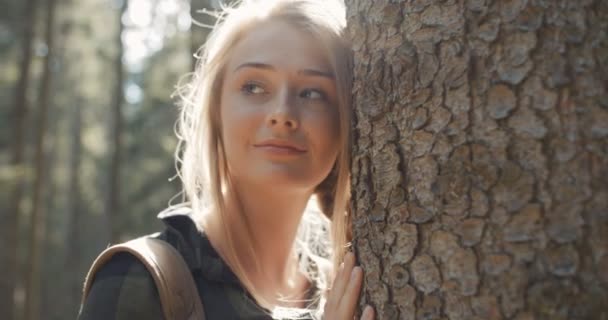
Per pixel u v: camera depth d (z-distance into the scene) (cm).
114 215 1444
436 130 129
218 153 182
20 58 1591
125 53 1518
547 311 113
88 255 2811
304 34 166
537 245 115
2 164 1562
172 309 150
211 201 181
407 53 136
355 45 154
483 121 123
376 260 141
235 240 180
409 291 131
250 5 174
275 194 178
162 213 187
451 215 125
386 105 140
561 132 116
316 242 224
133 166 1950
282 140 162
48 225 2478
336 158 180
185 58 1684
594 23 118
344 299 146
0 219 1372
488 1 125
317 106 166
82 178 2927
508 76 121
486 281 120
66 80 2178
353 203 154
